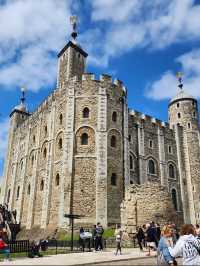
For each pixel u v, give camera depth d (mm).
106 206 29203
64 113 33719
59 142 33281
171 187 41406
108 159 31219
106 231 26562
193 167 44531
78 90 33938
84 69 41469
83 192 29797
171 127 47500
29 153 41219
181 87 50812
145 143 40500
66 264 12289
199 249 7246
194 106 49000
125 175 31984
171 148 44281
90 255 16297
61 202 29578
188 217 41531
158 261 8375
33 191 35781
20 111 52469
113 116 33625
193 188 43312
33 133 41594
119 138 33156
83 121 32500
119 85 35656
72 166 30688
